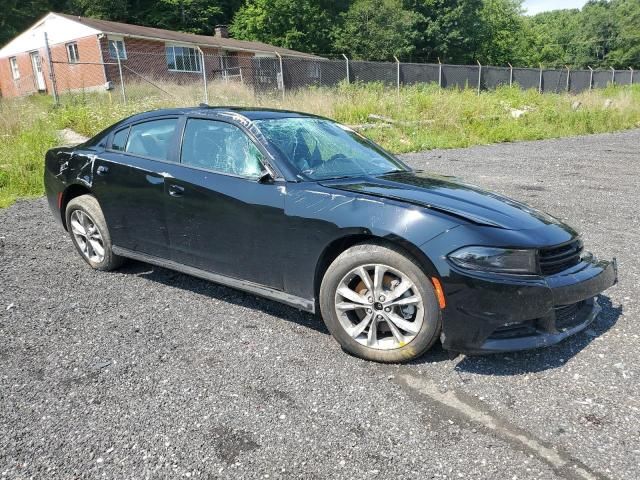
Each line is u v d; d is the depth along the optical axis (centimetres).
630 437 231
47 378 284
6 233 590
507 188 830
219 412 252
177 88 1758
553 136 1689
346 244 309
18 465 216
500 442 229
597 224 618
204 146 373
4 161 909
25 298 399
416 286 280
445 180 364
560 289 273
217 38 3609
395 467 214
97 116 1267
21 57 3141
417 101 1694
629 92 2642
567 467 213
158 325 351
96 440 232
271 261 330
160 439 232
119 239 428
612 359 300
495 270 266
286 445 228
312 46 4381
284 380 281
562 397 263
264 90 1822
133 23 4225
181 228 374
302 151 354
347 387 273
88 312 373
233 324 353
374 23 4306
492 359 301
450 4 4872
